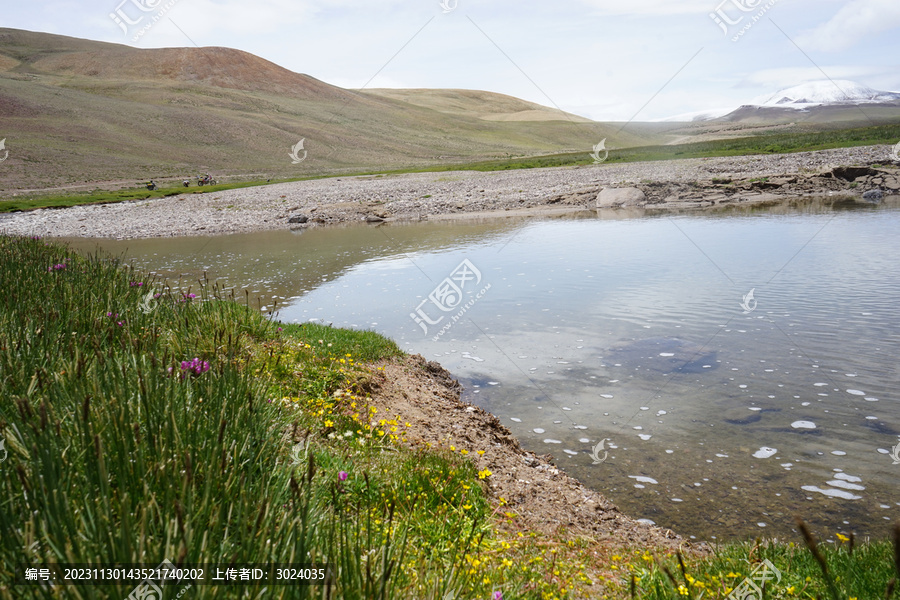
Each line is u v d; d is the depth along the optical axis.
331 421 6.41
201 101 145.38
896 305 12.54
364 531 3.87
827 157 43.50
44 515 2.53
